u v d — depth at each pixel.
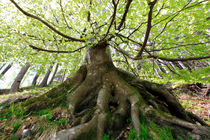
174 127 1.95
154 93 3.19
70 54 5.05
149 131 1.93
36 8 3.77
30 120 2.30
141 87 3.26
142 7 2.65
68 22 4.01
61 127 2.11
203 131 1.68
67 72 5.34
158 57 3.01
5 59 4.04
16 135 1.88
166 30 2.98
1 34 3.31
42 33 4.21
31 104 2.91
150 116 2.22
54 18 4.34
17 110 2.67
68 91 3.39
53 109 2.72
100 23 3.61
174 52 3.51
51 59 4.54
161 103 2.85
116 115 2.37
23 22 4.00
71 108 2.66
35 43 4.38
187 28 2.89
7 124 2.18
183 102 6.25
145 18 2.86
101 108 2.40
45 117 2.37
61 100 3.02
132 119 2.19
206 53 2.88
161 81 3.71
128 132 2.05
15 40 3.51
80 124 2.01
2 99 5.39
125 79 3.71
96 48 4.38
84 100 3.15
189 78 2.85
